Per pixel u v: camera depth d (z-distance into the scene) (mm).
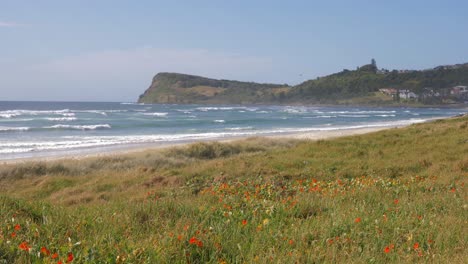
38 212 7172
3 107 137750
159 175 16578
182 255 4660
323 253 4867
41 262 4250
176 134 47188
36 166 20094
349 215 6691
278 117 89812
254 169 16578
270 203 7816
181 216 6887
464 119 33562
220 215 6875
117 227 6094
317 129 54375
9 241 4797
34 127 52875
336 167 16875
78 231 5762
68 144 35781
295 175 15570
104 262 4371
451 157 17406
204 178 15367
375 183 11539
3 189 16375
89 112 101688
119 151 30984
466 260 4746
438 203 8062
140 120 73625
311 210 7477
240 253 4832
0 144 35531
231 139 40469
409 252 5176
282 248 5027
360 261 4703
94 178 17609
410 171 15758
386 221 6332
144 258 4551
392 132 27562
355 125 64375
